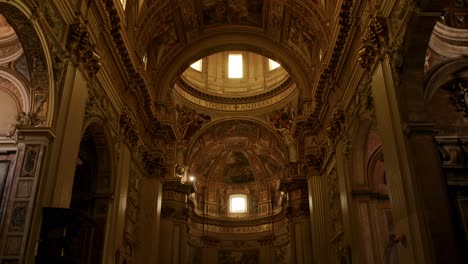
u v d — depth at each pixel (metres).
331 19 15.55
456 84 10.84
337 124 15.05
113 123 13.67
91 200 13.16
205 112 29.44
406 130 8.85
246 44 21.28
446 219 8.13
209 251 34.47
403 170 8.87
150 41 18.62
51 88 9.23
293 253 23.78
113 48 13.05
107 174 13.39
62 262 8.38
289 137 28.25
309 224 23.61
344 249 14.64
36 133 8.89
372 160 14.15
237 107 29.95
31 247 8.17
